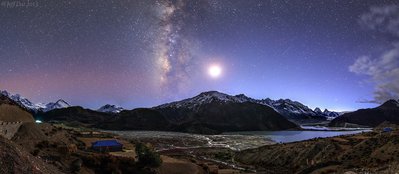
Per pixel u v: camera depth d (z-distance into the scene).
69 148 61.41
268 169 112.44
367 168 57.78
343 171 61.41
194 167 80.06
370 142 102.12
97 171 55.31
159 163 64.75
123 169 59.31
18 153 37.41
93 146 83.88
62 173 44.03
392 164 51.78
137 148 66.50
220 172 89.56
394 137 93.31
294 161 115.62
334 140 127.19
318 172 75.44
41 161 41.62
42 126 82.81
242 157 141.62
